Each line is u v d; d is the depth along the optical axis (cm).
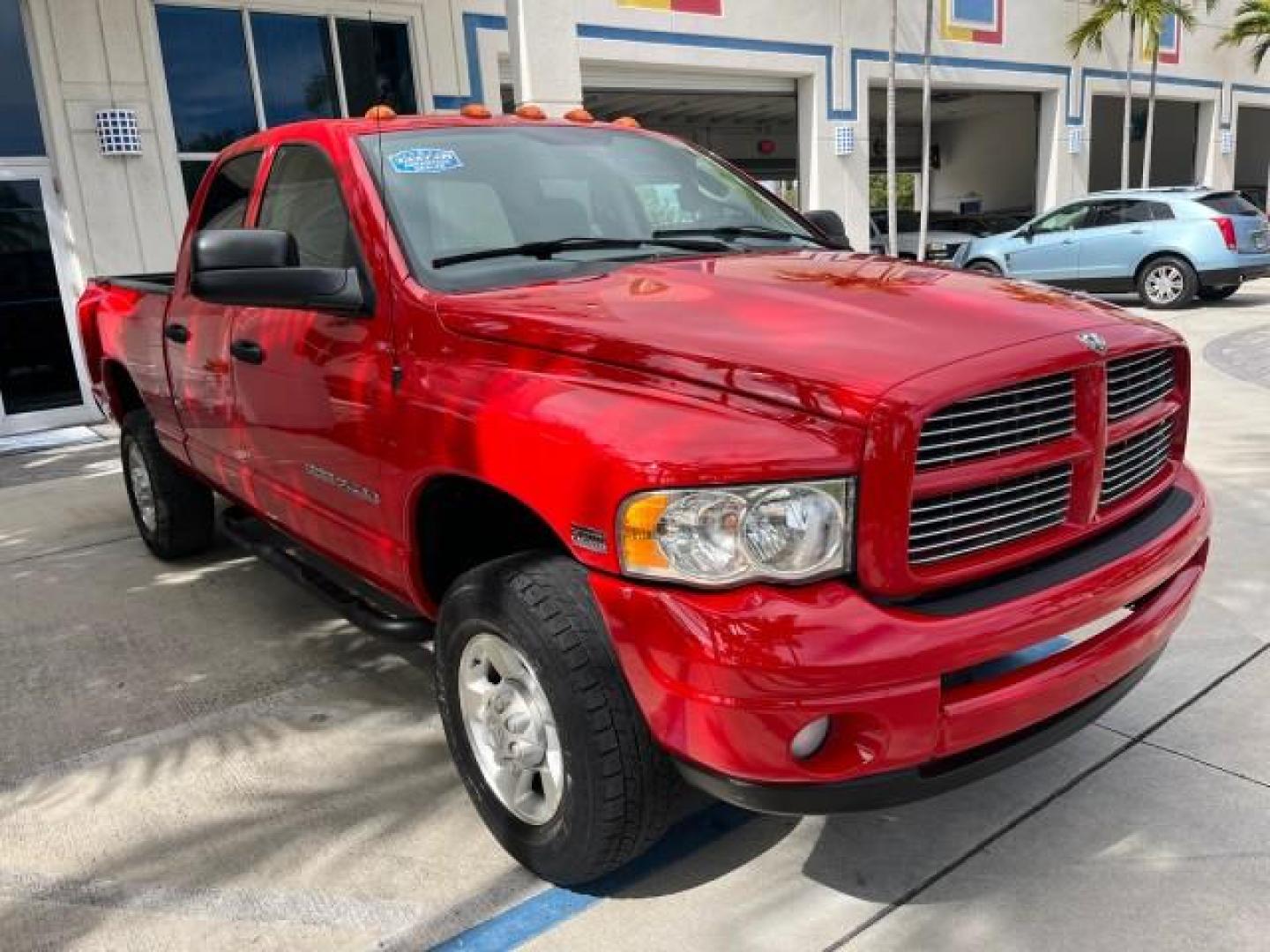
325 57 1185
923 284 288
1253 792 302
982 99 2919
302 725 372
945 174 3447
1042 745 249
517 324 268
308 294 305
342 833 305
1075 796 305
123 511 686
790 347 236
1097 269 1545
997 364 230
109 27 1028
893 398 215
